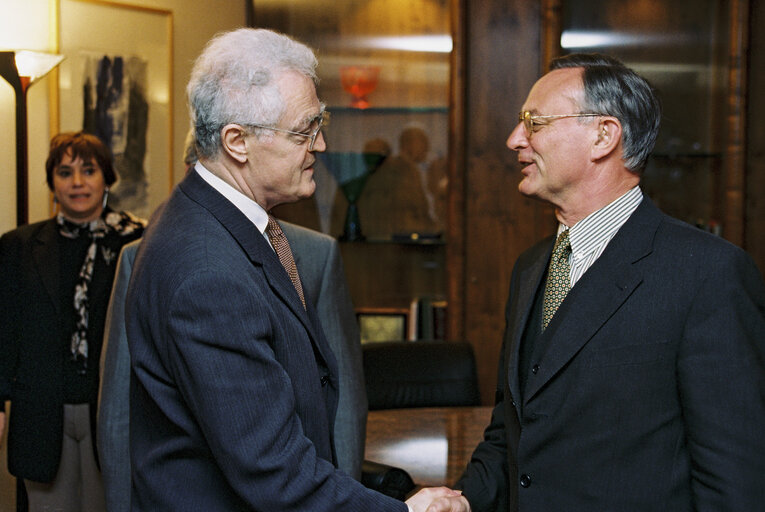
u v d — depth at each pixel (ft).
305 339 4.71
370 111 14.12
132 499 4.74
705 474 4.46
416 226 14.29
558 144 5.11
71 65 11.74
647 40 13.88
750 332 4.56
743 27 13.07
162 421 4.59
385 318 14.14
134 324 4.57
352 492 4.49
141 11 12.47
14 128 11.32
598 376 4.74
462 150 13.51
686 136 14.01
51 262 9.37
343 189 14.08
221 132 4.58
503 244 13.69
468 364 10.64
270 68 4.54
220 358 4.17
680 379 4.59
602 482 4.73
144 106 12.64
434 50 13.98
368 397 10.29
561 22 13.38
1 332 9.16
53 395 9.09
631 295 4.78
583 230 5.19
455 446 8.38
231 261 4.36
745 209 13.33
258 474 4.18
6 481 10.99
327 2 14.05
